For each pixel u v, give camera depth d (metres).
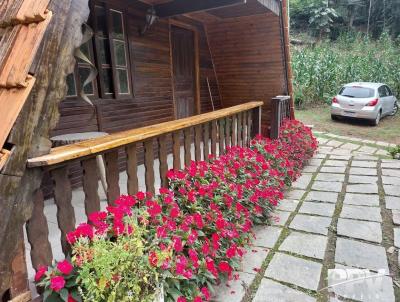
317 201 3.88
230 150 3.55
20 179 1.31
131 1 4.07
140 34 4.32
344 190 4.25
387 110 10.41
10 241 1.31
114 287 1.46
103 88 3.79
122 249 1.53
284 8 4.89
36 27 1.33
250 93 6.31
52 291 1.46
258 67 5.83
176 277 1.77
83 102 3.50
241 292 2.23
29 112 1.30
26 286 1.45
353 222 3.27
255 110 4.55
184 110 5.59
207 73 6.15
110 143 1.76
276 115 5.05
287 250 2.77
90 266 1.44
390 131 8.87
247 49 5.70
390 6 22.52
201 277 2.02
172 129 2.43
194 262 1.90
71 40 1.44
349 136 8.34
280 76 5.78
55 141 2.77
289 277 2.39
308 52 13.95
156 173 3.91
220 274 2.26
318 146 6.80
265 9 4.74
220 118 3.39
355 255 2.67
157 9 4.31
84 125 3.53
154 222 2.01
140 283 1.62
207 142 3.15
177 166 2.65
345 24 23.53
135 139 1.98
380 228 3.14
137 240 1.62
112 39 3.83
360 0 23.05
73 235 1.55
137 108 4.36
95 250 1.49
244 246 2.65
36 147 1.37
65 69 1.43
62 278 1.41
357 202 3.81
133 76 4.24
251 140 4.45
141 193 2.05
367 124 9.82
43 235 1.52
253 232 3.07
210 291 2.09
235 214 2.66
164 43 4.85
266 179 3.60
